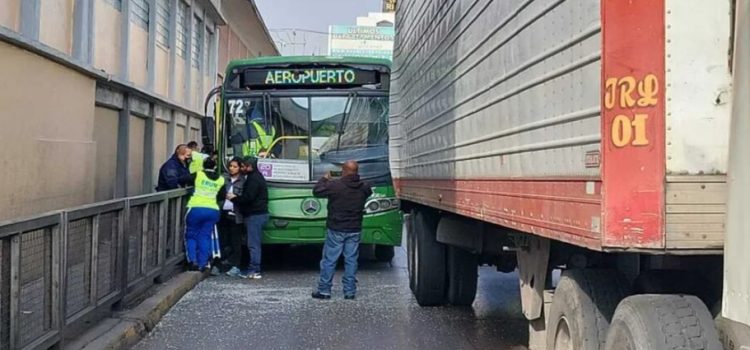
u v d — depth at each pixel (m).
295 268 13.22
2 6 9.71
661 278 3.63
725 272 2.67
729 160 2.68
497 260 8.99
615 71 3.04
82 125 12.16
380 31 61.44
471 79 5.80
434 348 7.41
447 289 9.41
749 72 2.57
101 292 7.33
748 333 2.78
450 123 6.69
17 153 9.57
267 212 12.09
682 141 2.96
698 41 2.96
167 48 19.64
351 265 10.19
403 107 10.20
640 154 3.00
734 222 2.62
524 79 4.31
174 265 11.13
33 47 9.75
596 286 3.92
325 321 8.63
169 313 8.98
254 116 12.66
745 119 2.58
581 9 3.37
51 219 5.79
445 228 8.57
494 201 5.06
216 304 9.62
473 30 5.71
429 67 7.86
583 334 3.84
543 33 3.95
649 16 3.00
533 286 5.15
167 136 19.83
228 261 13.02
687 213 2.94
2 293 5.00
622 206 3.01
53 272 5.90
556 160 3.73
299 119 12.66
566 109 3.57
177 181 12.52
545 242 4.86
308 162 12.54
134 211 8.55
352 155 12.61
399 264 13.84
